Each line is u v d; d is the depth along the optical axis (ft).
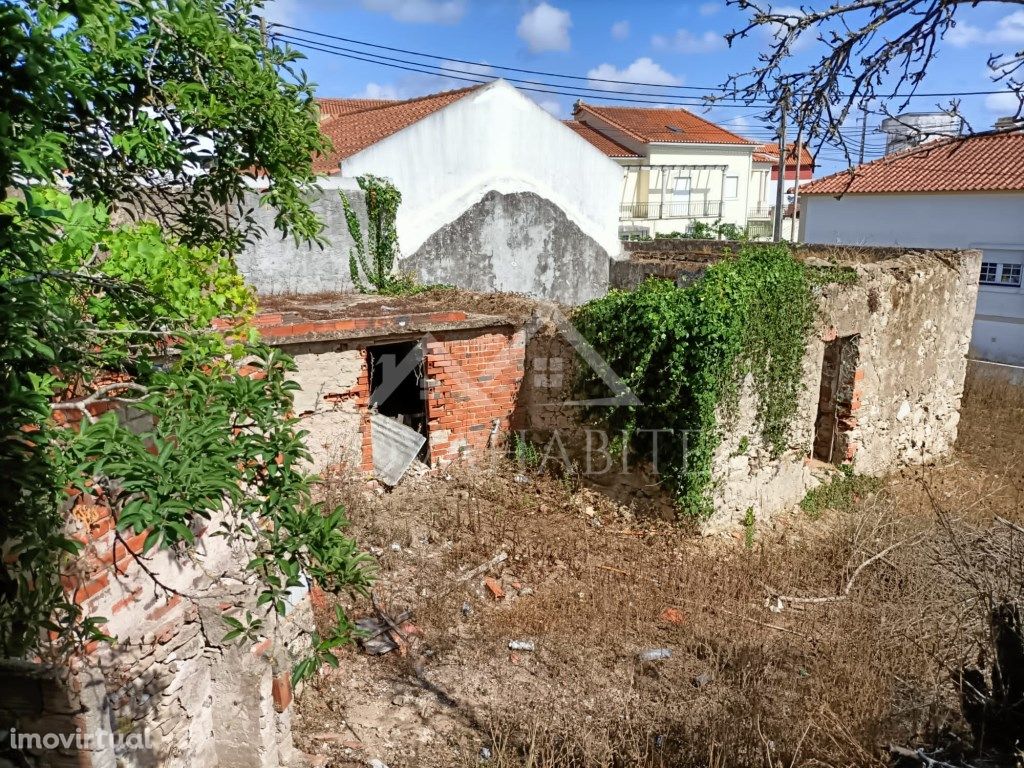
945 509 27.81
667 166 98.68
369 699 16.29
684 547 24.86
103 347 8.48
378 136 44.62
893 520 24.79
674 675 17.60
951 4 8.02
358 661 17.62
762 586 21.91
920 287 33.06
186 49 9.84
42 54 6.40
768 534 26.99
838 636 18.06
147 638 11.16
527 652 18.51
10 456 6.09
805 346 28.09
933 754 13.88
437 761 14.30
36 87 6.51
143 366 8.69
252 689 12.81
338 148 45.80
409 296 36.76
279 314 27.96
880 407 32.81
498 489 28.55
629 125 106.01
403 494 27.58
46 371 7.28
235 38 10.23
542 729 15.02
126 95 9.95
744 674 16.20
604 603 20.80
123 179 11.46
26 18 6.15
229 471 7.07
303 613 15.84
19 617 7.72
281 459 8.61
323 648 9.96
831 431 32.17
